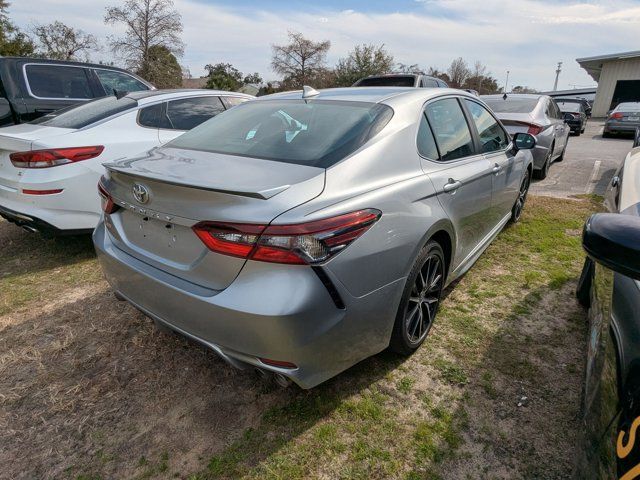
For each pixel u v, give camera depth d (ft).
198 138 8.57
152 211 6.40
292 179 6.06
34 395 7.43
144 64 103.40
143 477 5.93
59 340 8.94
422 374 7.83
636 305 4.05
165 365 8.16
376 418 6.85
